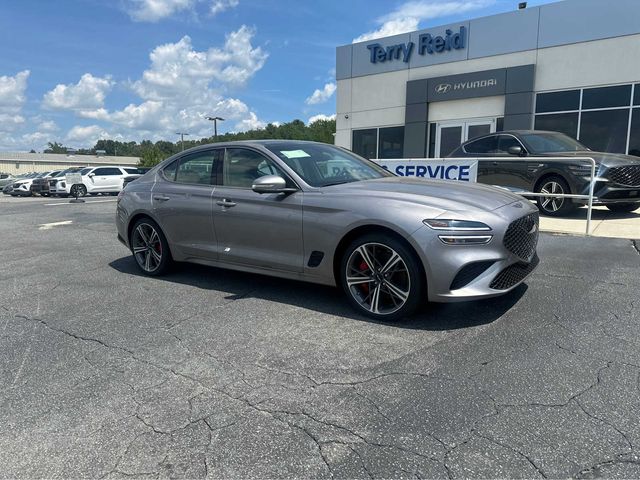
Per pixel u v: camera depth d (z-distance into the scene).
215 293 4.68
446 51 16.41
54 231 9.60
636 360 2.92
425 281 3.49
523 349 3.12
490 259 3.38
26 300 4.70
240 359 3.16
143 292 4.83
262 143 4.63
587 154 8.19
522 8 15.14
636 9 12.78
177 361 3.16
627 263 5.11
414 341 3.32
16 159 69.19
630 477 1.94
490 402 2.52
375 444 2.22
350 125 19.33
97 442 2.31
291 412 2.51
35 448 2.29
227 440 2.29
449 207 3.50
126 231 5.63
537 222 4.05
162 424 2.45
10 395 2.79
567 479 1.94
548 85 14.46
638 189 7.73
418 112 17.17
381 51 17.98
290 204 4.09
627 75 13.10
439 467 2.04
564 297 4.09
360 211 3.68
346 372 2.92
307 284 4.87
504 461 2.06
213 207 4.67
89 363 3.18
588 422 2.31
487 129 15.90
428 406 2.51
